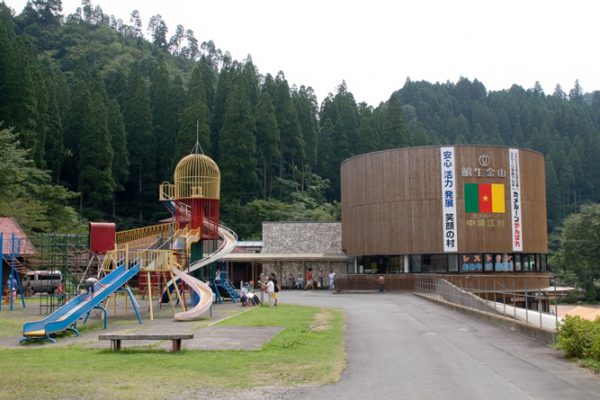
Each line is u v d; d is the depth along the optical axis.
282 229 55.03
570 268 62.59
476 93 180.12
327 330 17.92
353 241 46.66
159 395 9.30
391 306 27.95
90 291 20.88
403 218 43.00
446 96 169.25
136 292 40.69
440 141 125.56
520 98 158.25
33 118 54.88
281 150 88.00
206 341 15.24
